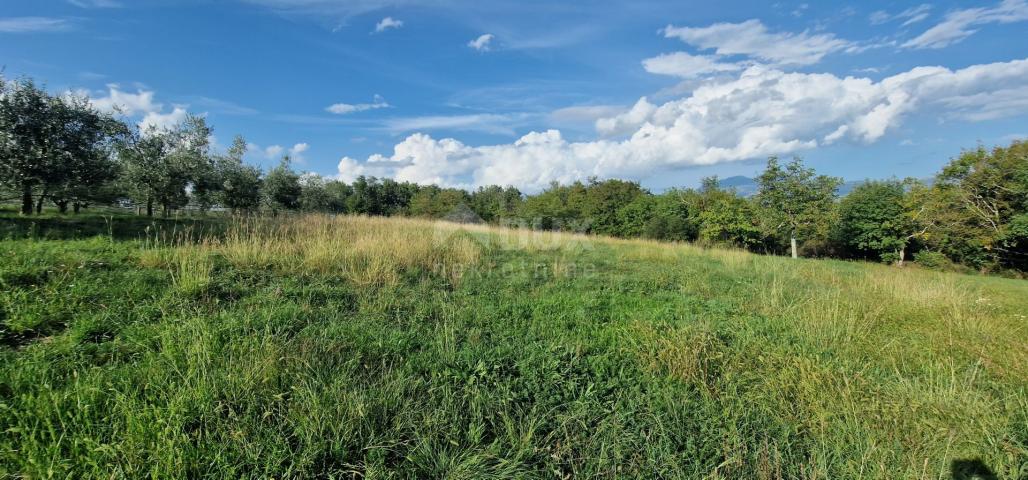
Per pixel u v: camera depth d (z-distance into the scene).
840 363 4.07
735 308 6.32
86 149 11.45
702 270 10.22
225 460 2.23
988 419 2.97
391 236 9.46
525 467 2.46
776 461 2.51
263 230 9.22
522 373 3.63
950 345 4.66
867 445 2.75
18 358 3.08
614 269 9.81
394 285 6.18
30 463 2.07
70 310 3.97
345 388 2.99
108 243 6.89
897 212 26.19
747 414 3.10
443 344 4.13
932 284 7.86
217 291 5.09
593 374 3.75
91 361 3.15
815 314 5.53
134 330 3.71
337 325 4.36
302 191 27.33
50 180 10.62
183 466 2.13
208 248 6.90
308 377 3.10
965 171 24.08
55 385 2.80
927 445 2.74
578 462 2.56
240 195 19.45
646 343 4.40
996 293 9.24
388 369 3.48
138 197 15.34
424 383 3.30
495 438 2.71
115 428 2.36
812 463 2.60
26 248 5.77
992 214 23.06
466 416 2.92
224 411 2.68
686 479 2.43
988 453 2.68
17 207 13.52
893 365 4.10
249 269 6.18
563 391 3.36
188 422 2.52
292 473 2.26
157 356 3.23
